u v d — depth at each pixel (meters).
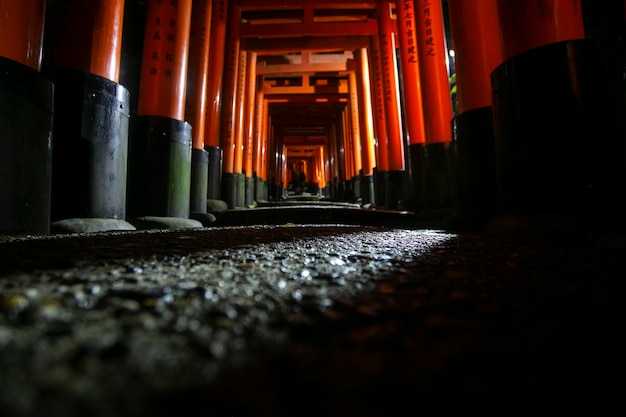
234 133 12.46
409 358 0.82
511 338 0.93
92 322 0.92
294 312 1.07
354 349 0.85
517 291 1.31
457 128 4.96
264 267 1.75
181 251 2.21
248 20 13.67
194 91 7.46
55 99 3.67
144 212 5.15
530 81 3.05
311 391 0.68
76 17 4.05
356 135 18.09
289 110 23.44
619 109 2.68
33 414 0.56
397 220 6.20
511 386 0.76
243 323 0.96
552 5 3.07
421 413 0.66
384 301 1.19
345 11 13.31
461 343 0.89
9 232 2.83
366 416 0.63
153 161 5.24
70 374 0.67
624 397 0.84
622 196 2.58
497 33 4.73
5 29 2.94
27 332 0.84
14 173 2.86
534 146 3.03
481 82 4.70
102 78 4.00
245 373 0.72
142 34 6.86
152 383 0.67
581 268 1.66
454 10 5.06
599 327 0.99
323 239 3.15
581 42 2.87
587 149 2.80
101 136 3.97
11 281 1.30
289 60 17.11
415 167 8.27
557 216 2.86
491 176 4.54
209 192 9.27
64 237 2.85
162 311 1.02
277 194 26.98
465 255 2.17
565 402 0.79
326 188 33.12
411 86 8.38
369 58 13.60
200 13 7.65
